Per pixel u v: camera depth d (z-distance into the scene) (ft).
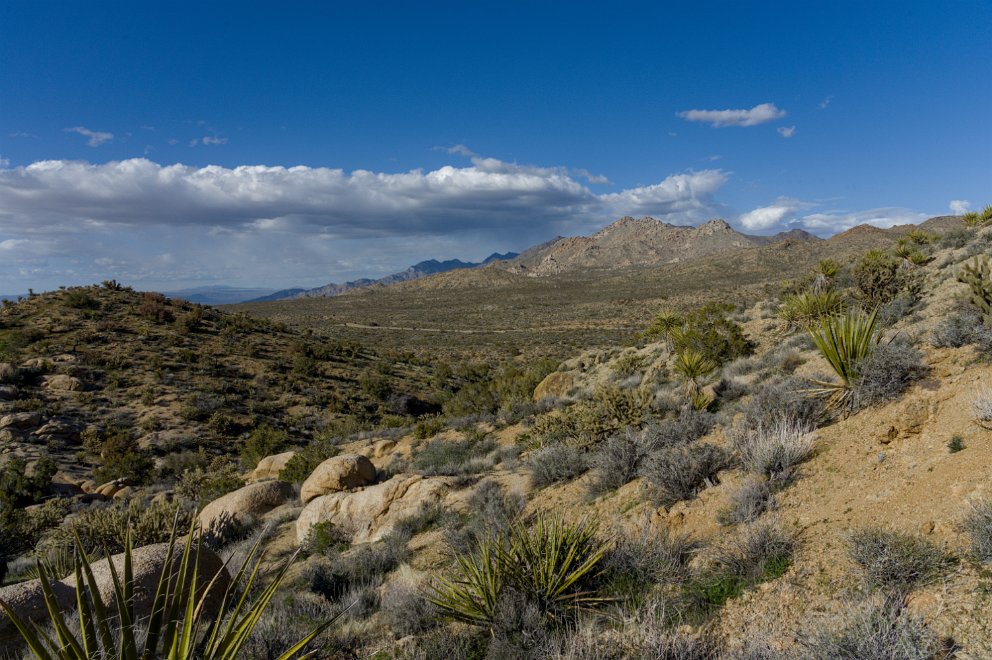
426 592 20.53
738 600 15.25
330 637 19.74
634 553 18.89
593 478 29.04
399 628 19.29
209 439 124.88
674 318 81.71
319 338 253.85
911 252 75.10
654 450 28.53
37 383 134.41
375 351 262.88
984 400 17.88
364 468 47.60
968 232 76.89
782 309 60.08
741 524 18.53
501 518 27.12
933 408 20.21
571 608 17.25
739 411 31.04
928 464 17.35
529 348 317.42
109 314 193.06
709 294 527.81
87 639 8.97
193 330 198.18
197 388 150.92
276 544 39.52
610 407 36.91
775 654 12.45
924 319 35.55
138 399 138.41
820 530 16.61
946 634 11.41
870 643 11.27
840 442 21.62
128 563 9.57
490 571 18.28
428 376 214.28
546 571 18.02
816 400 25.43
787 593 14.60
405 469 54.90
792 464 21.40
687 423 30.78
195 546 24.16
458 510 33.55
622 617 15.98
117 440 109.70
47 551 37.60
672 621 15.23
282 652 18.16
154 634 9.51
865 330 24.44
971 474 15.47
